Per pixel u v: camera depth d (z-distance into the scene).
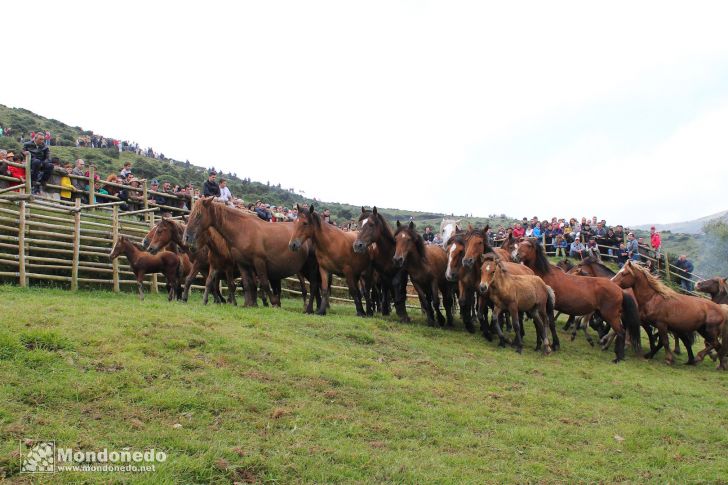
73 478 5.41
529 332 18.20
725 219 68.62
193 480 5.74
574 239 33.19
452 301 17.20
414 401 9.02
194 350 9.33
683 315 15.50
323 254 15.16
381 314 17.45
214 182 22.11
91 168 20.66
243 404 7.70
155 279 19.42
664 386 12.34
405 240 15.16
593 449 8.10
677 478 7.39
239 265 15.19
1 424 6.21
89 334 9.08
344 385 9.12
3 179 16.83
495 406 9.45
